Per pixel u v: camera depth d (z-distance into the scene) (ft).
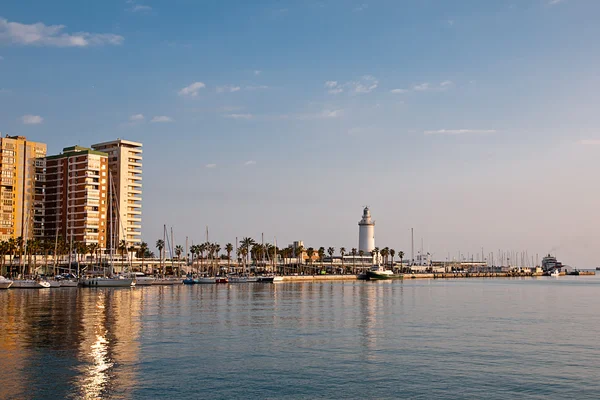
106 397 140.67
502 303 422.82
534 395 143.64
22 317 287.69
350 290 601.62
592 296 525.34
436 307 376.68
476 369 170.50
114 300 412.98
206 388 148.97
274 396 142.51
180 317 296.71
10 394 142.20
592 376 162.20
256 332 241.96
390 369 170.09
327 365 175.42
